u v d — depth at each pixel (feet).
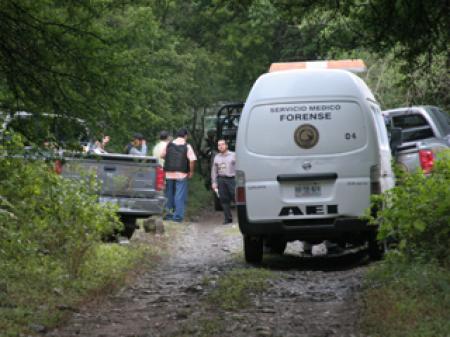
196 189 136.15
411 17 51.19
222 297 42.57
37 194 48.34
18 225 47.60
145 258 62.23
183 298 44.24
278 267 60.44
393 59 55.47
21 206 47.85
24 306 38.81
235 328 35.14
